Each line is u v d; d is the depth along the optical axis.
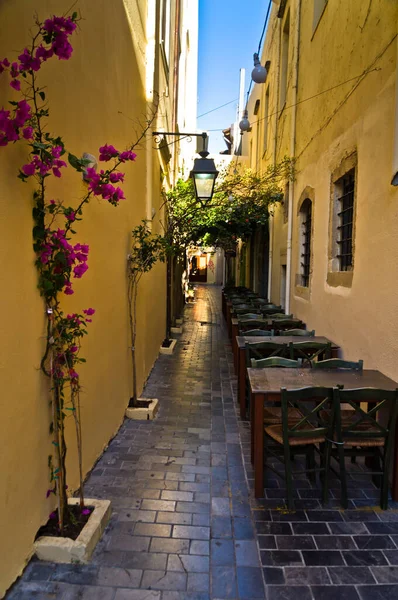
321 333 5.65
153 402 4.98
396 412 2.97
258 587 2.26
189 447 4.00
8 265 2.02
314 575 2.35
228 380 6.47
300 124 7.37
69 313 2.88
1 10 1.90
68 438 2.91
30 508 2.33
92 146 3.30
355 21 4.40
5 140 1.82
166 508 2.97
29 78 2.20
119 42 4.18
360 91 4.22
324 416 3.64
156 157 6.97
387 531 2.75
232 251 20.64
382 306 3.61
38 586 2.21
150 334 6.78
